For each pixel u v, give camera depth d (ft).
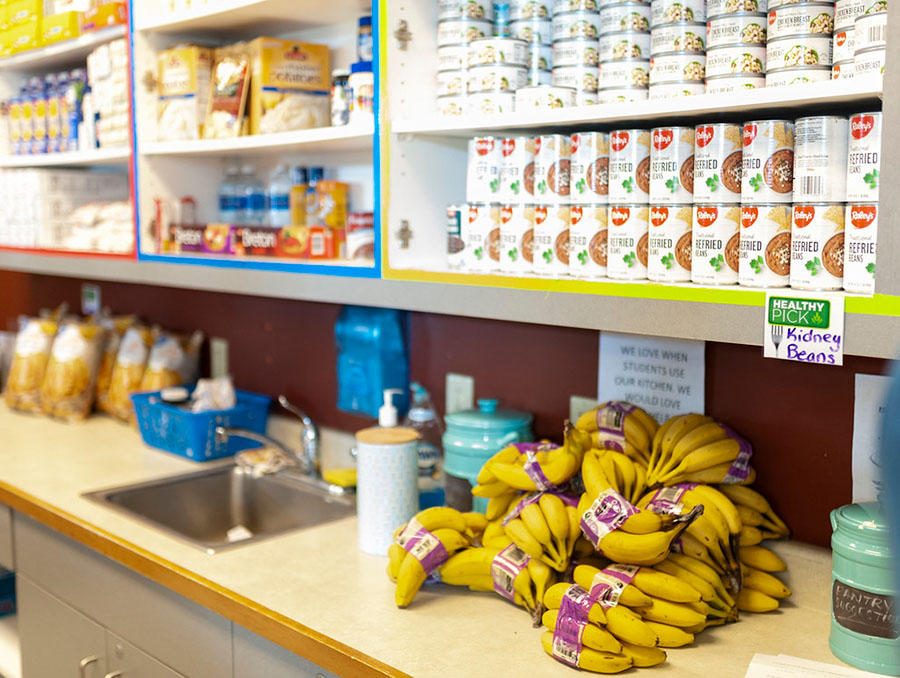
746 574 5.20
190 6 7.48
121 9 8.07
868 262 4.03
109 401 9.71
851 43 4.18
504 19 5.82
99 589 6.48
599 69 5.23
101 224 9.02
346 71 6.84
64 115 9.42
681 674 4.40
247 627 5.13
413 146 6.11
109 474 7.72
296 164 8.39
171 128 7.96
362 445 5.98
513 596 5.09
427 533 5.27
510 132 5.86
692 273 4.68
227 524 7.94
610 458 5.30
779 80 4.42
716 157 4.50
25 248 9.86
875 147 3.96
